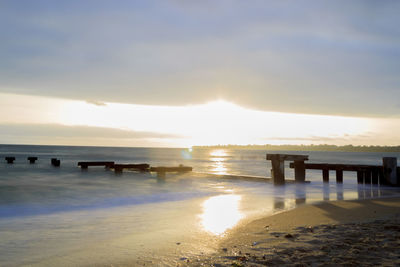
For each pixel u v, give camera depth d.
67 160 68.12
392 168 20.03
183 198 16.66
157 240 7.83
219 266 5.58
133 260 6.20
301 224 9.27
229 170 48.91
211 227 9.38
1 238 8.17
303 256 5.84
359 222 9.21
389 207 12.40
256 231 8.52
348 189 20.39
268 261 5.62
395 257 5.63
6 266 5.99
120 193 18.77
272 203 14.59
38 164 50.34
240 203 14.71
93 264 6.02
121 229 9.23
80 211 12.73
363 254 5.85
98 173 33.19
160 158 105.06
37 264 6.09
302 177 22.64
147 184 23.81
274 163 22.14
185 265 5.75
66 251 6.95
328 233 7.74
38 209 13.32
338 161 98.06
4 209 13.29
